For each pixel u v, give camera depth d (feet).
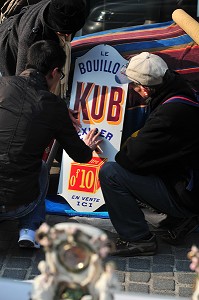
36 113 9.87
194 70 11.73
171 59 11.76
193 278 9.86
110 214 10.62
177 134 9.86
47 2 11.24
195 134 9.94
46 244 4.06
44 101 9.93
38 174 10.23
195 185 10.10
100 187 11.56
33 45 10.18
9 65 12.04
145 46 11.84
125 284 9.69
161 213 10.92
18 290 4.78
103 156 11.89
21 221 10.73
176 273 10.04
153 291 9.50
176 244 10.98
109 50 11.80
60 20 10.61
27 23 11.18
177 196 10.24
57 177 12.94
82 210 12.07
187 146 9.96
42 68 10.09
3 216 10.51
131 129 11.93
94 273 4.12
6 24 12.06
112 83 11.80
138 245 10.53
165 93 9.99
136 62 10.00
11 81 10.07
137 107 11.78
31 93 9.95
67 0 10.48
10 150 9.84
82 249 4.12
